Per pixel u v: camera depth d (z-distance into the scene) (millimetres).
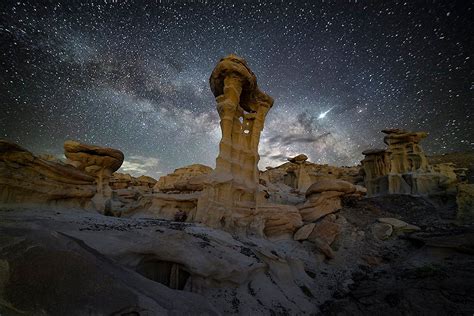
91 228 9969
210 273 9406
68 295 4934
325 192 23391
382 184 34812
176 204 21531
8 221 8320
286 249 17672
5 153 12742
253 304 9992
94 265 6039
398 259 16438
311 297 12719
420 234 18469
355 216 23359
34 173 13766
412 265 14789
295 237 19875
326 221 20578
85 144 21141
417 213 24750
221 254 11328
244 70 19828
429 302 10719
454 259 13953
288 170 46594
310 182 43500
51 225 9000
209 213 16797
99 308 4938
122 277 6434
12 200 12367
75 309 4734
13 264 5016
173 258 9312
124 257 8156
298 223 20750
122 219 14641
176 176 41750
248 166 21406
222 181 17969
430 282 12156
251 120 22703
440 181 30031
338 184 23375
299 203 29188
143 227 11836
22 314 4340
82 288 5211
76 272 5508
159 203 21812
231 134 21172
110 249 8047
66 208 14617
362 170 42938
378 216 23953
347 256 17594
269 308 10242
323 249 17484
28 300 4539
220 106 19844
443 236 17000
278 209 20625
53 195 14125
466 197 21812
